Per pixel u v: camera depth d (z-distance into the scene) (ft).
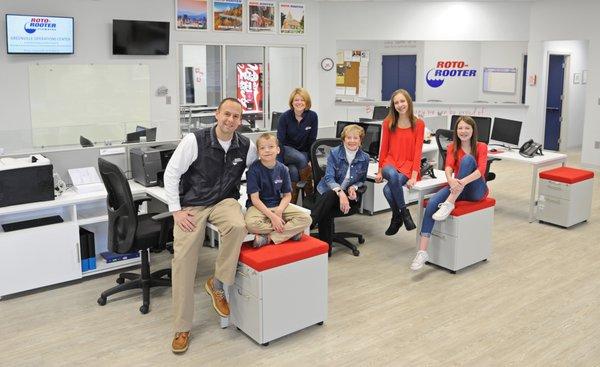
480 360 9.91
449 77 35.55
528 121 32.09
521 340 10.61
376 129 18.12
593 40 28.48
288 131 16.30
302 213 10.91
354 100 34.30
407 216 14.76
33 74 24.43
